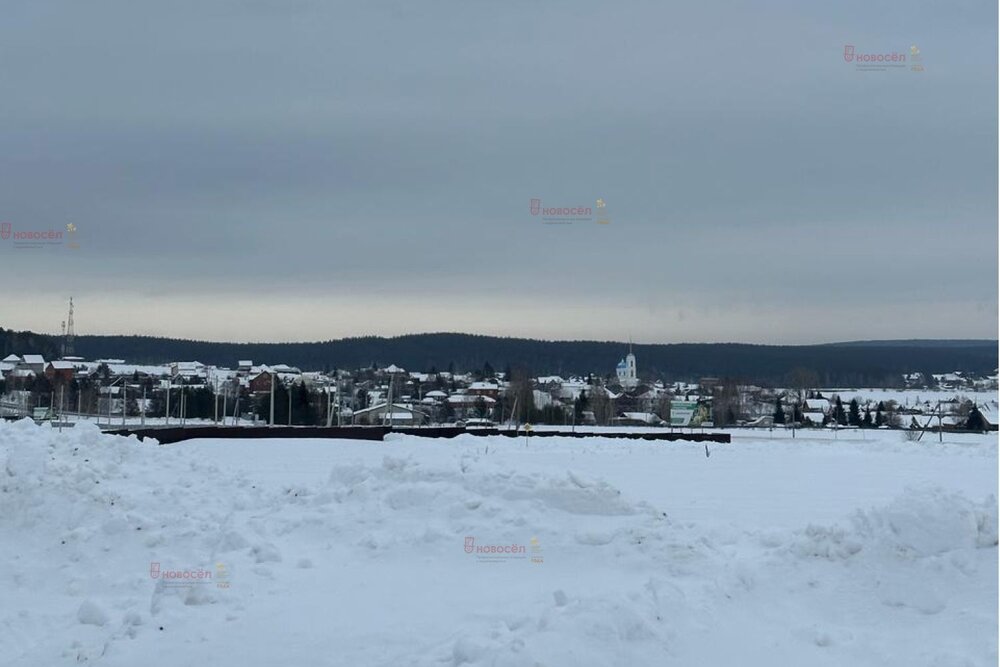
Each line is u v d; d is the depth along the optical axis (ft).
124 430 129.80
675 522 45.09
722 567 39.17
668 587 33.12
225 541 44.39
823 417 304.50
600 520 44.86
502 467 50.16
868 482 81.00
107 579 41.60
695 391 410.72
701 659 29.30
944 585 33.94
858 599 34.19
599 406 302.45
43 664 32.12
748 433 201.77
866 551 36.04
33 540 45.60
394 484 49.75
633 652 29.04
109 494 48.93
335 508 48.52
